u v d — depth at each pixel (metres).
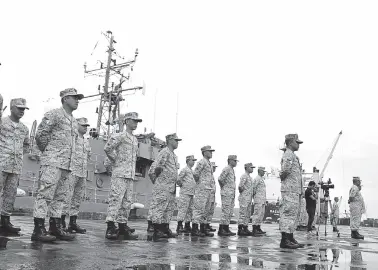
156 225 8.42
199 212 10.55
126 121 8.09
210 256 5.41
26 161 16.67
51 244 5.77
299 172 7.54
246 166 12.46
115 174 7.68
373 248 8.00
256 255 5.79
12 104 7.78
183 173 11.60
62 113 6.65
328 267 4.73
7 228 7.45
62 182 6.82
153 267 4.12
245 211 12.10
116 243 6.57
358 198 12.23
